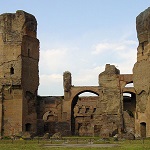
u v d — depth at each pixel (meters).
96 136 59.16
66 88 64.44
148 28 51.78
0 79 52.44
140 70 53.16
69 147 32.41
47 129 62.00
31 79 54.81
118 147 32.03
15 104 51.59
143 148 30.39
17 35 53.44
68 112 63.53
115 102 61.84
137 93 53.66
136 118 53.41
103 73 63.69
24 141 41.56
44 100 64.62
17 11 54.19
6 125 50.88
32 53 55.62
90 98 72.62
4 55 52.97
